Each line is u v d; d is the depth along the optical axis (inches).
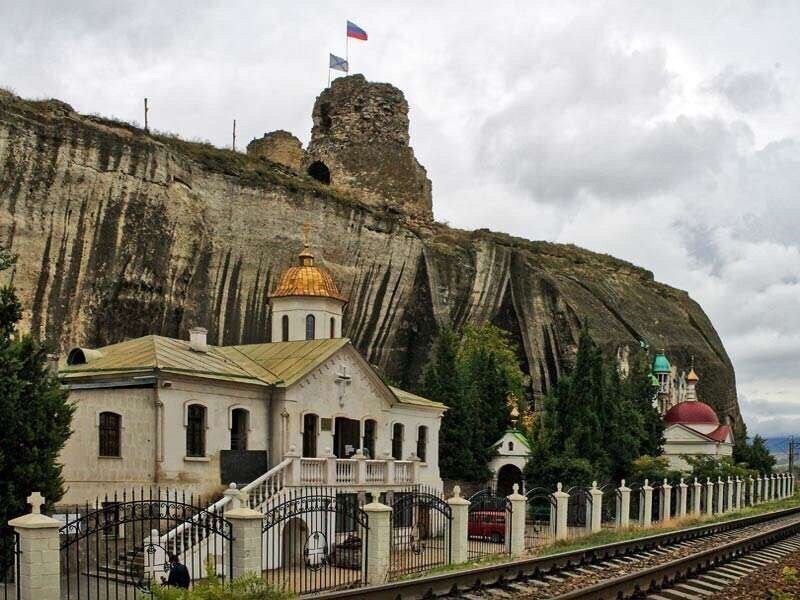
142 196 2321.6
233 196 2635.3
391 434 1775.3
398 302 3206.2
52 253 2144.4
